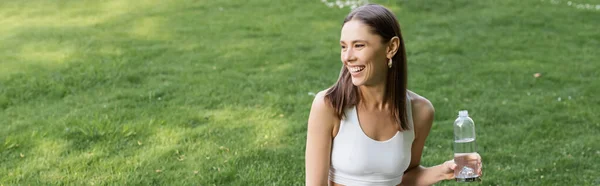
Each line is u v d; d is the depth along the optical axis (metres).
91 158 5.43
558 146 5.98
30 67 8.32
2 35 10.18
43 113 6.68
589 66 9.20
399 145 2.85
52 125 6.23
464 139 2.91
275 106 6.98
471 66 9.08
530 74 8.66
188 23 11.35
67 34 10.30
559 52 10.14
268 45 10.01
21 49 9.31
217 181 5.04
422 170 3.07
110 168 5.24
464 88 7.93
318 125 2.82
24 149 5.65
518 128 6.47
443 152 5.75
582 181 5.15
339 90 2.79
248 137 6.02
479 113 6.93
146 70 8.35
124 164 5.33
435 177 3.02
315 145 2.85
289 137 6.02
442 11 12.83
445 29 11.50
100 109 6.76
